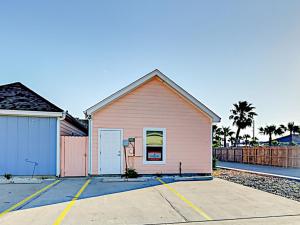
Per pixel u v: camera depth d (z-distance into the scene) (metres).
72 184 11.44
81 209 7.44
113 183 11.85
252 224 6.27
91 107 13.64
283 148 22.94
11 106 12.81
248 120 47.16
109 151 13.89
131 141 14.16
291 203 8.31
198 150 14.98
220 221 6.48
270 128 64.56
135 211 7.30
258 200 8.69
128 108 14.27
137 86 14.34
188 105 15.05
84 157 13.66
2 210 7.29
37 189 10.23
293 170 19.42
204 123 15.22
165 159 14.52
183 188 10.72
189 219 6.62
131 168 14.05
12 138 12.87
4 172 12.66
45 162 13.12
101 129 13.88
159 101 14.69
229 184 11.80
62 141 13.45
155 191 10.06
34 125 13.12
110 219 6.60
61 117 13.34
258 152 26.00
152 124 14.51
